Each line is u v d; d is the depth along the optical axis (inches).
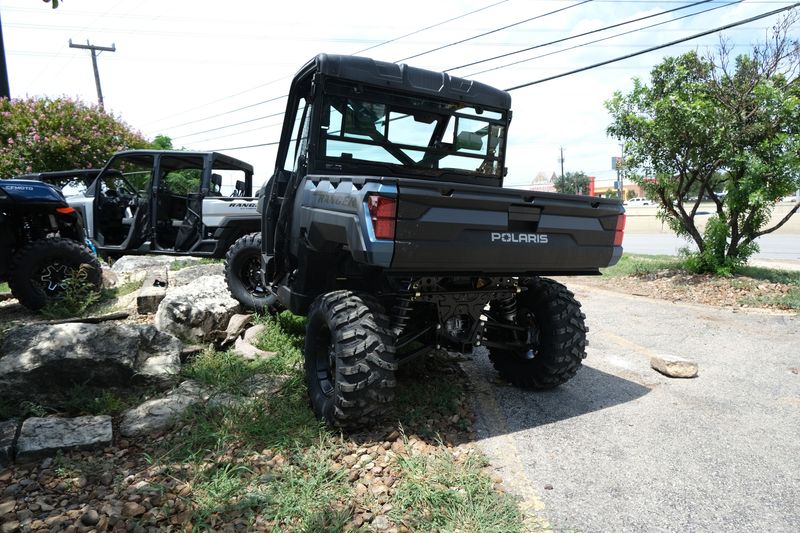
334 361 129.6
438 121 164.9
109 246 353.7
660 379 180.2
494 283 150.6
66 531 90.3
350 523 95.2
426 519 97.0
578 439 133.6
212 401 137.4
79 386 139.1
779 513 102.7
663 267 400.8
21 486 104.8
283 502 98.8
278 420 129.8
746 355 207.2
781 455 125.7
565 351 154.6
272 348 183.0
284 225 171.3
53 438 117.0
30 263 213.0
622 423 143.6
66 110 503.8
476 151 173.6
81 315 212.1
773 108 330.3
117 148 526.3
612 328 251.0
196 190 336.8
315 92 146.7
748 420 145.8
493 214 125.3
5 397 133.0
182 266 307.4
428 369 180.9
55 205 220.5
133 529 91.4
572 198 137.2
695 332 242.2
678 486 112.0
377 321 126.0
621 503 105.7
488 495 105.3
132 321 205.6
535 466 120.1
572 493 109.2
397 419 138.3
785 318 263.3
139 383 146.6
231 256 222.1
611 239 148.8
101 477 107.7
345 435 127.6
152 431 126.0
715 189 389.7
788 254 577.9
